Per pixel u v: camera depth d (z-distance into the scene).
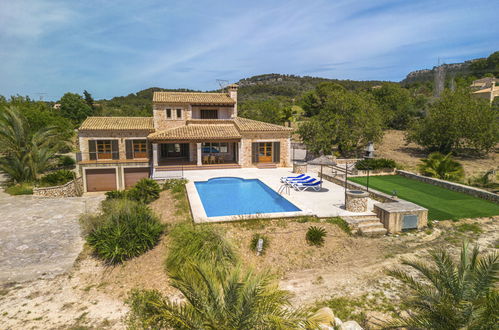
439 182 22.56
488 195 18.92
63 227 17.73
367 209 16.69
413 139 39.88
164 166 28.52
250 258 12.47
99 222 15.28
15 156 31.06
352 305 9.50
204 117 34.56
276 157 30.70
